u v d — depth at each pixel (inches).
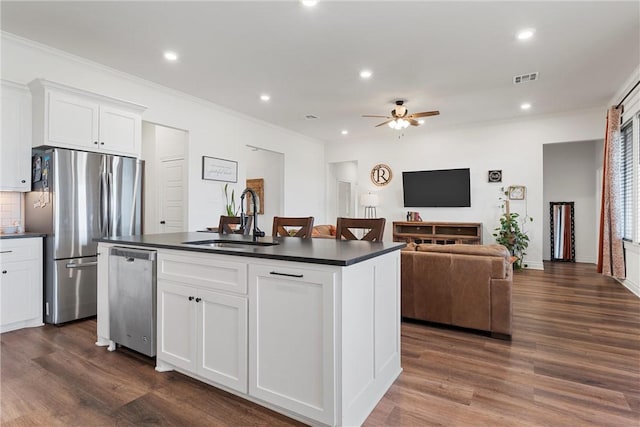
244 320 72.8
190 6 108.0
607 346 106.0
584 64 151.4
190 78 167.3
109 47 135.0
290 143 284.8
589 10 109.6
